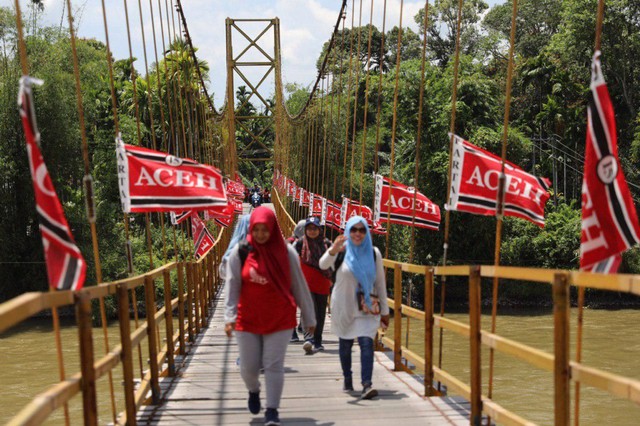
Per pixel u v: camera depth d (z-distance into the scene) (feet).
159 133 124.57
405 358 24.34
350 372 21.50
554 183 131.85
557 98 145.59
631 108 137.69
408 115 118.11
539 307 113.29
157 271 22.58
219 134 139.23
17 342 82.74
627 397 9.61
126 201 21.70
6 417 50.57
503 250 114.93
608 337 83.10
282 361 16.34
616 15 135.03
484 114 118.21
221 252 71.20
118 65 171.83
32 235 107.55
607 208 12.32
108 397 51.70
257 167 291.99
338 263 20.43
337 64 175.11
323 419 18.25
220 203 22.97
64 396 10.90
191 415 19.03
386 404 19.76
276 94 156.04
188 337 34.45
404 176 117.80
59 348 11.72
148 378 20.25
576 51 142.61
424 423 17.66
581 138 142.31
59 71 110.52
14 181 105.09
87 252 104.53
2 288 105.81
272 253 16.34
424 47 30.96
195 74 89.97
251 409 17.87
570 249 114.42
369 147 143.74
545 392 55.11
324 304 29.27
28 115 11.51
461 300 115.03
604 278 10.26
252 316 16.28
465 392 16.97
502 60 187.93
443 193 112.88
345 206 53.36
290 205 129.39
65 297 11.36
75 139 109.19
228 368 26.94
